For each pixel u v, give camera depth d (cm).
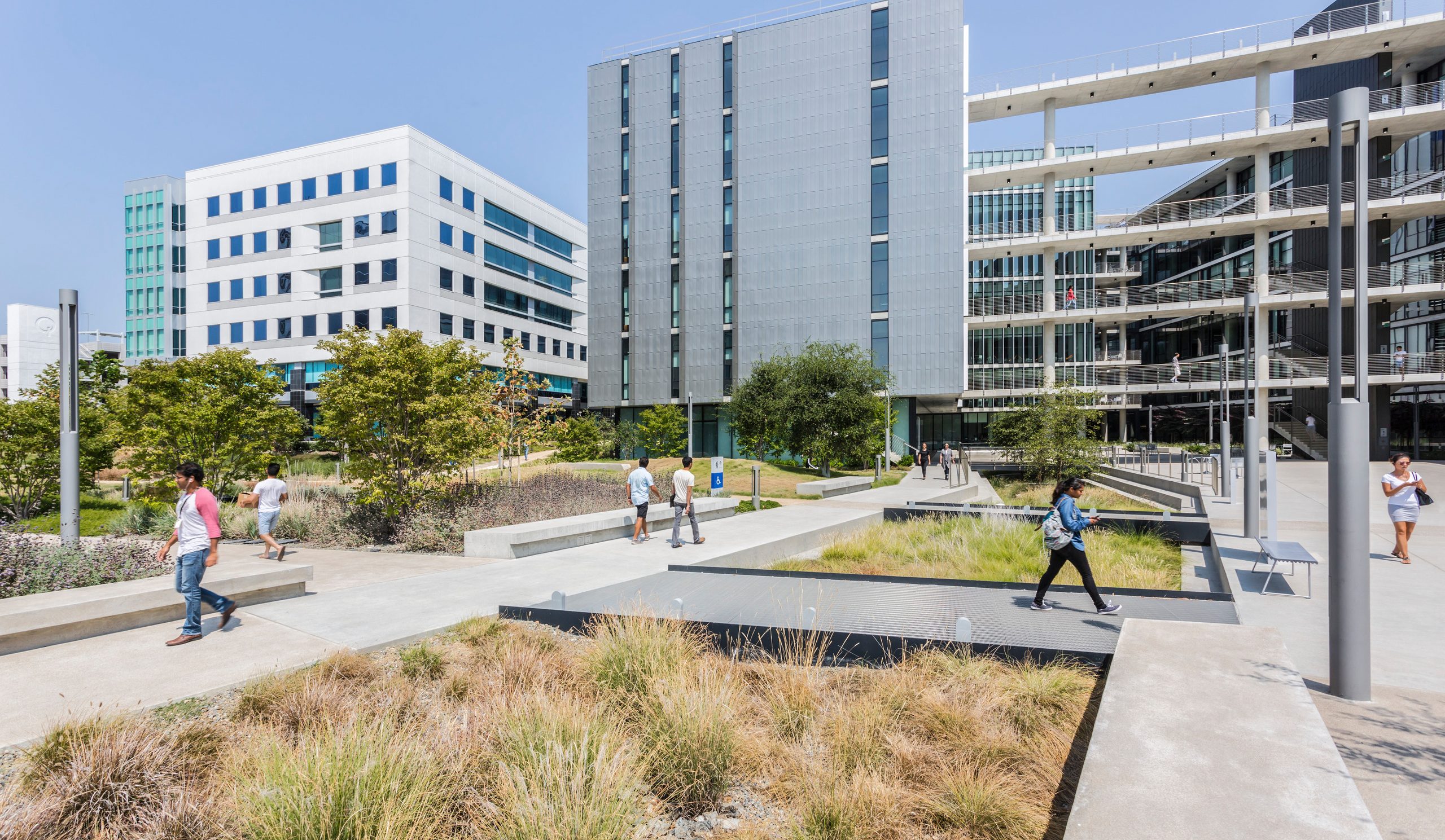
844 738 382
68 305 864
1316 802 246
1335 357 434
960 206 3666
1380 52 3125
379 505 1294
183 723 417
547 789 295
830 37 3928
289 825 276
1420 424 3353
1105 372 3653
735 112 4103
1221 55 3212
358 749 316
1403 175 3425
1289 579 762
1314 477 2228
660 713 395
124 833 305
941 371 3694
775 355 3416
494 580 830
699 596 689
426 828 291
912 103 3762
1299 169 3653
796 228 3978
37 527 1546
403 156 4266
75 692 461
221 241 4753
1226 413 1566
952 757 374
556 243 5900
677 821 338
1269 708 333
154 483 1495
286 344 4519
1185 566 936
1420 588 715
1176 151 3366
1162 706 336
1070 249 3694
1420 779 317
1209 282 3375
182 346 5666
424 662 517
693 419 4225
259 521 1030
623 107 4394
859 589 721
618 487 1748
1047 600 661
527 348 5506
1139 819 236
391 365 1226
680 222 4225
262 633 596
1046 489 2353
